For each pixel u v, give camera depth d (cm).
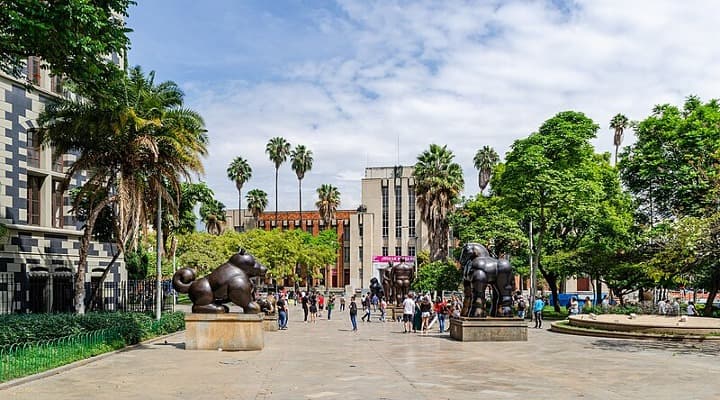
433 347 2259
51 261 2761
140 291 3341
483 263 2566
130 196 2430
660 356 1966
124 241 2452
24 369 1435
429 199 6322
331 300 4581
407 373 1555
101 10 1527
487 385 1370
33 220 2744
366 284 10000
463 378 1473
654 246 3547
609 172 4200
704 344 2361
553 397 1227
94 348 1850
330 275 10631
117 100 2331
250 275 2175
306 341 2531
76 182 2981
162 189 2644
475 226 4709
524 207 3781
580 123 3812
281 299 3359
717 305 4497
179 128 2525
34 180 2766
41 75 2755
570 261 4059
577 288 8338
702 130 3569
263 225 11206
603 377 1498
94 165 2481
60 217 2902
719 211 2586
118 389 1302
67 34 1451
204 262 6181
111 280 3186
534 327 3369
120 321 2211
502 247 4659
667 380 1455
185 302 6347
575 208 3703
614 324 2695
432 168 6381
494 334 2483
